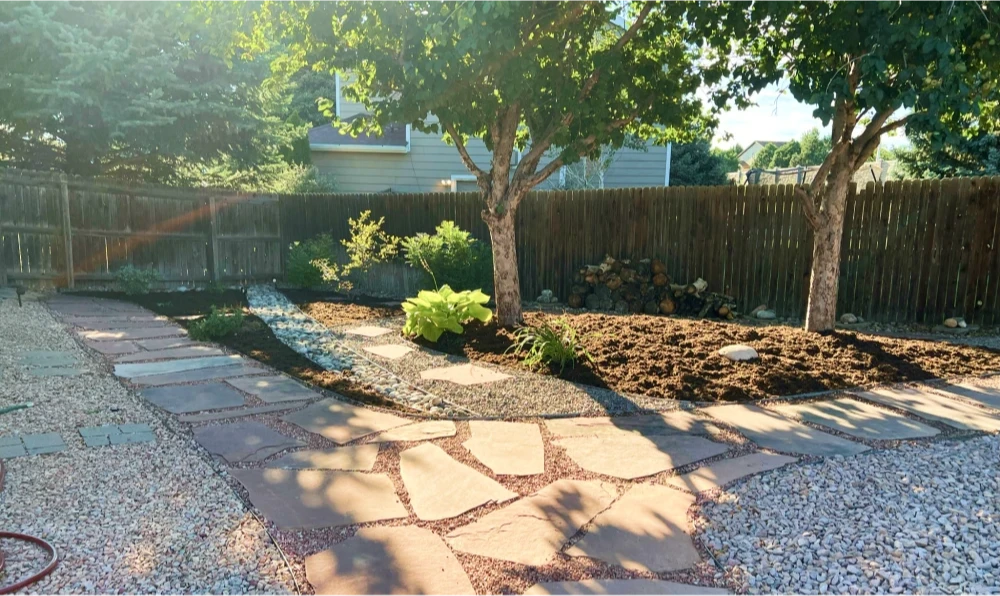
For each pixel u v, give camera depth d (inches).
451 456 136.2
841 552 94.0
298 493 115.6
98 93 384.8
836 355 223.8
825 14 202.5
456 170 664.4
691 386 190.4
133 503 108.7
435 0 192.4
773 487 117.6
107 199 385.7
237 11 250.1
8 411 143.0
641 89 256.8
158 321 298.7
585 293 383.6
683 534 101.2
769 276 346.0
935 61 169.9
